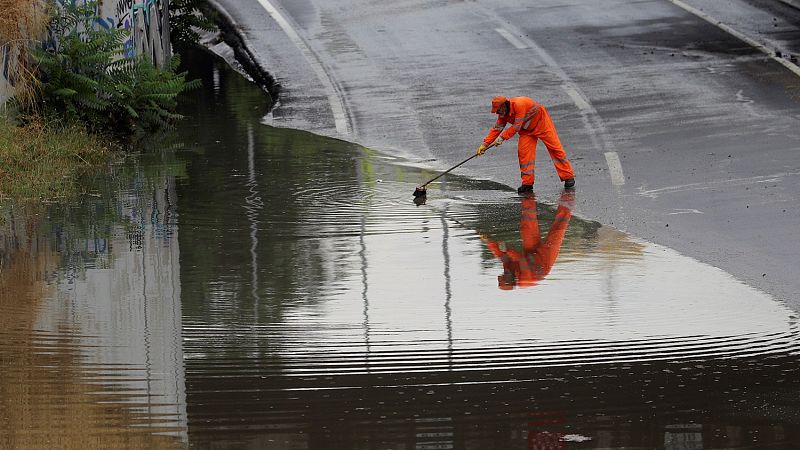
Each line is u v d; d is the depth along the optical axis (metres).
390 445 19.34
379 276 29.36
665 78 57.94
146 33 59.97
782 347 23.92
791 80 56.50
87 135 46.44
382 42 68.81
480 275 29.41
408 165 44.34
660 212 35.81
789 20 70.12
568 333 24.95
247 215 35.97
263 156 45.56
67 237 33.12
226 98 59.00
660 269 29.73
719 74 58.38
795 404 20.97
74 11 48.66
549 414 20.62
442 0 79.00
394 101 56.34
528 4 76.94
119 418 20.34
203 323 25.66
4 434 19.58
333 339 24.66
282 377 22.42
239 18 75.00
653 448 19.19
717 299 27.17
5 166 39.22
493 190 39.91
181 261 30.73
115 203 37.50
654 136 47.28
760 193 37.50
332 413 20.69
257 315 26.28
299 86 60.25
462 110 54.06
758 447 19.20
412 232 33.91
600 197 38.22
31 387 21.73
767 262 30.05
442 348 24.05
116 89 49.03
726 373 22.50
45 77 48.19
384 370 22.80
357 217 35.78
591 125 49.84
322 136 49.91
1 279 28.91
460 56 64.75
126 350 23.80
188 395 21.45
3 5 43.19
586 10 74.50
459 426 20.12
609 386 21.91
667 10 73.50
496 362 23.22
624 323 25.56
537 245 32.38
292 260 30.88
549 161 44.44
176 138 49.47
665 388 21.78
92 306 26.75
